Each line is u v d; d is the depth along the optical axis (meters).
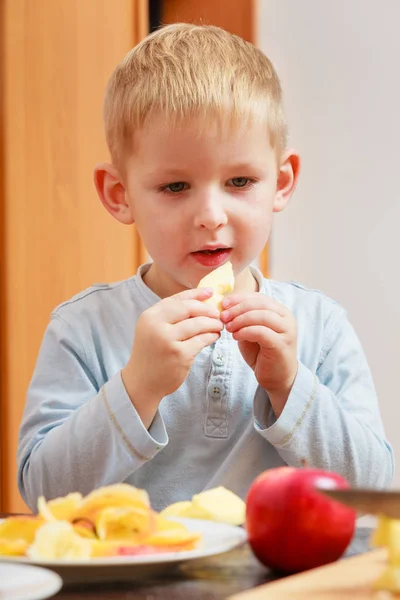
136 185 1.55
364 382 1.67
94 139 2.77
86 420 1.38
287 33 3.66
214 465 1.58
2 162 2.49
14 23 2.52
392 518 0.79
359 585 0.77
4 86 2.50
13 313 2.50
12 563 0.84
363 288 3.62
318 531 0.91
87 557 0.85
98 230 2.75
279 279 3.65
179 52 1.58
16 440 2.50
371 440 1.50
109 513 0.90
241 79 1.52
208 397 1.58
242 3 3.25
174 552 0.88
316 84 3.65
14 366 2.50
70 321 1.65
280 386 1.44
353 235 3.62
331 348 1.70
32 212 2.56
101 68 2.79
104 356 1.63
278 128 1.57
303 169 3.65
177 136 1.47
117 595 0.81
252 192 1.52
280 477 0.93
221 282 1.43
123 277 2.83
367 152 3.62
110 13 2.82
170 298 1.40
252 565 0.95
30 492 1.46
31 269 2.55
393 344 3.60
